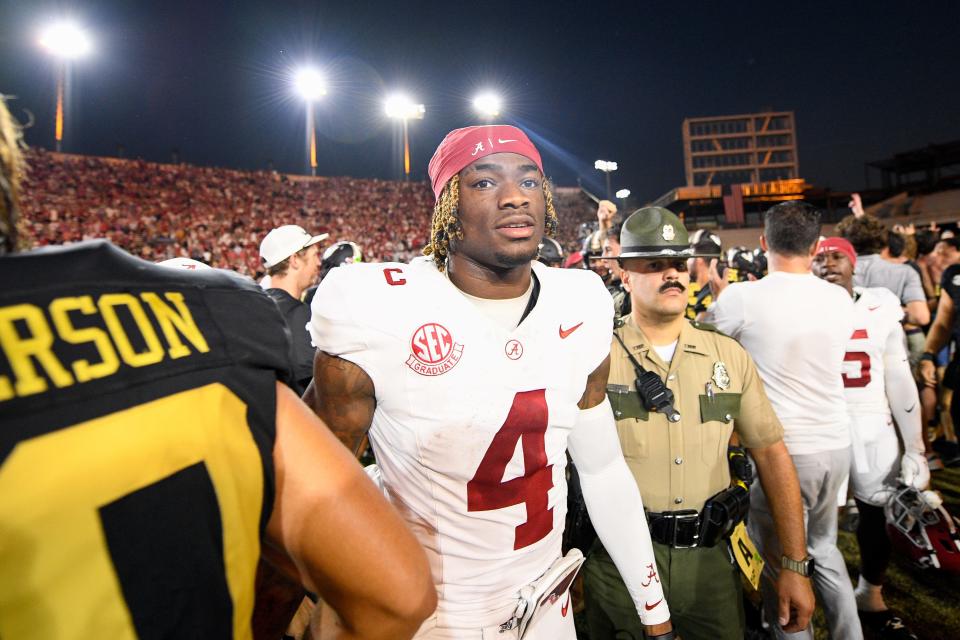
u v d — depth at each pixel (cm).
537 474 121
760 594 230
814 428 220
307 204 2664
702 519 173
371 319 107
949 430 473
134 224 2098
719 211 3148
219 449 49
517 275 117
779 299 220
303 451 58
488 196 111
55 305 43
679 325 185
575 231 2850
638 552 142
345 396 112
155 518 43
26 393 39
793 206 221
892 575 295
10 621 36
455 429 109
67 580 38
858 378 251
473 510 115
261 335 58
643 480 177
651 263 179
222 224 2302
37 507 37
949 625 253
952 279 386
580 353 123
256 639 79
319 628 84
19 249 46
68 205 2084
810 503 225
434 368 108
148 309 49
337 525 58
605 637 180
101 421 41
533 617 121
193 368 49
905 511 233
